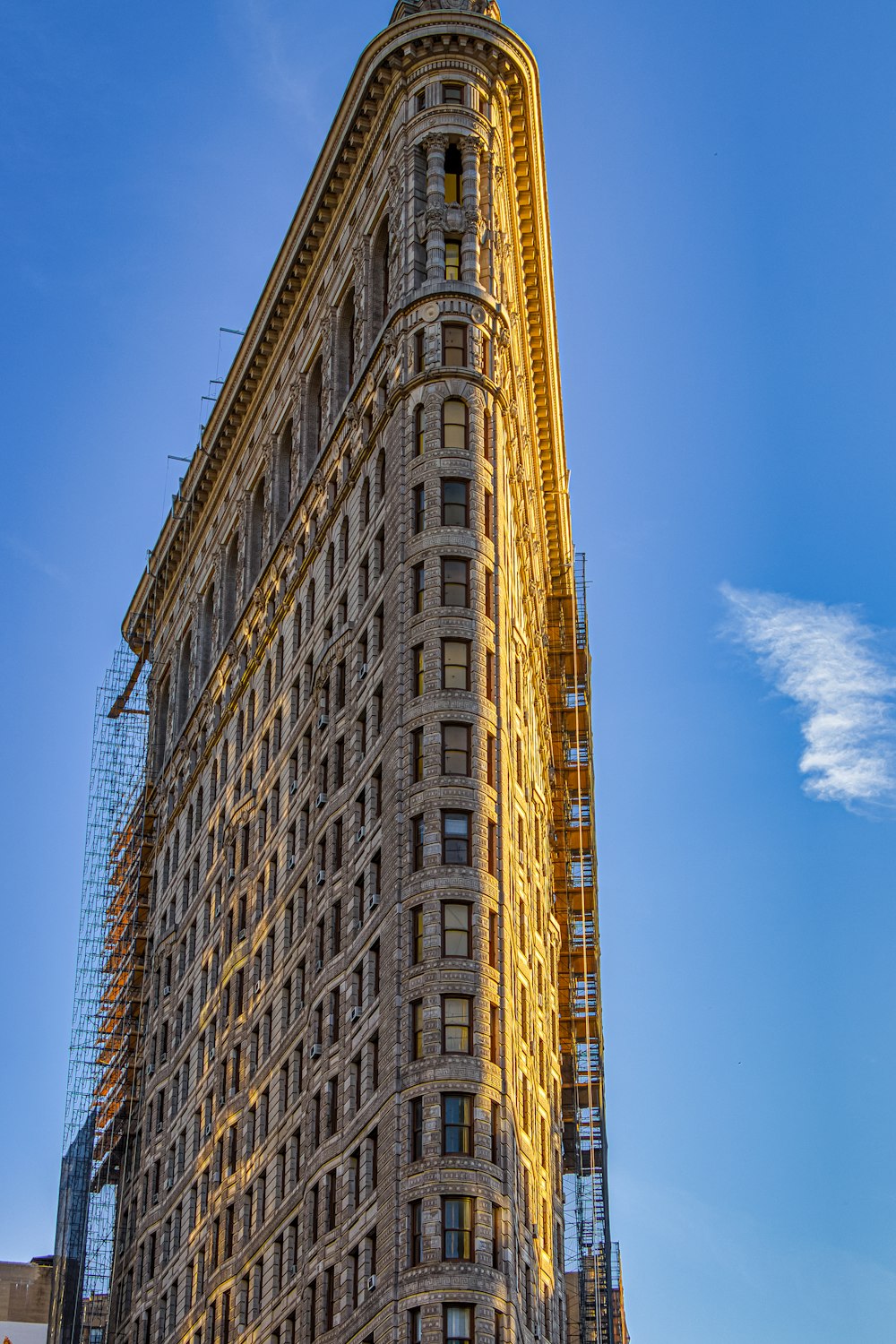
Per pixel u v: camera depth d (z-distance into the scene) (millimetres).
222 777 117188
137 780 140250
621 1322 124188
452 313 93312
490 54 99562
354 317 104688
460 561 87938
